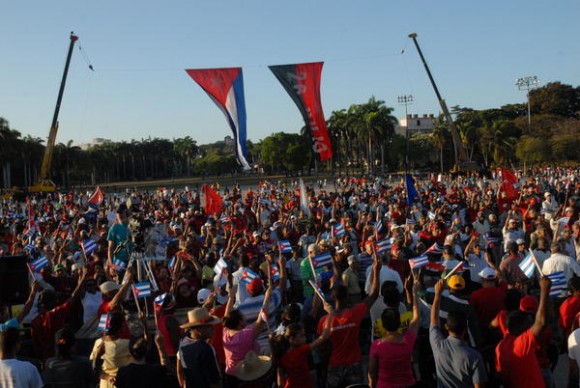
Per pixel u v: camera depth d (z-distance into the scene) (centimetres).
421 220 1703
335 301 687
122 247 1288
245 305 785
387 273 934
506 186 2392
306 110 2275
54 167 12050
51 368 633
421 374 807
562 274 824
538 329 555
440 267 933
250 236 1484
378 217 1872
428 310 821
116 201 3534
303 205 2095
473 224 1714
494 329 754
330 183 9412
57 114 5609
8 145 9844
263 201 2731
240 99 2234
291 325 618
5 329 587
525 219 1666
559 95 12788
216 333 768
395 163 12838
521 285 969
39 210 3441
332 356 675
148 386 583
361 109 10731
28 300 825
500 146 10394
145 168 18512
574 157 9831
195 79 2212
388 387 592
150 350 767
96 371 728
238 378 658
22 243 1611
